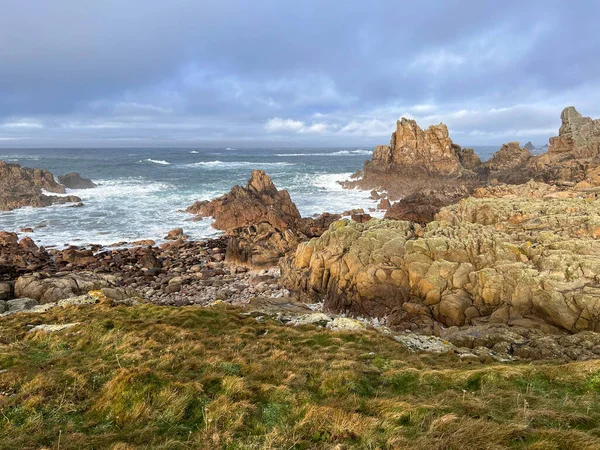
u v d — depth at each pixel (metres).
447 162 88.69
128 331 16.36
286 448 7.78
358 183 92.88
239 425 8.63
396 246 30.00
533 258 25.48
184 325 18.94
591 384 10.47
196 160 191.62
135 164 155.38
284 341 16.80
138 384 10.12
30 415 9.06
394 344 17.06
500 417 8.71
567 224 31.20
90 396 10.06
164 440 8.18
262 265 43.16
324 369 12.64
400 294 27.55
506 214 35.88
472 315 23.95
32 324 18.50
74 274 32.47
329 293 31.30
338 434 8.16
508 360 15.66
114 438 8.23
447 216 40.56
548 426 8.30
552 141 83.19
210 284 38.31
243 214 59.78
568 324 20.45
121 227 59.72
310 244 35.59
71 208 71.62
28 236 53.78
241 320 20.66
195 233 57.62
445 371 12.06
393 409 9.16
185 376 11.37
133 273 40.47
